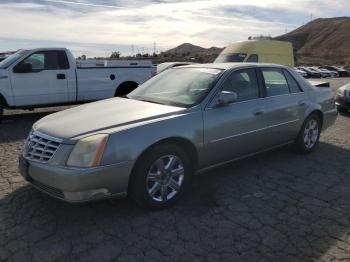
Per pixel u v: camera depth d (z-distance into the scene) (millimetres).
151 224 3854
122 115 4203
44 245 3459
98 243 3498
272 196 4590
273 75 5660
